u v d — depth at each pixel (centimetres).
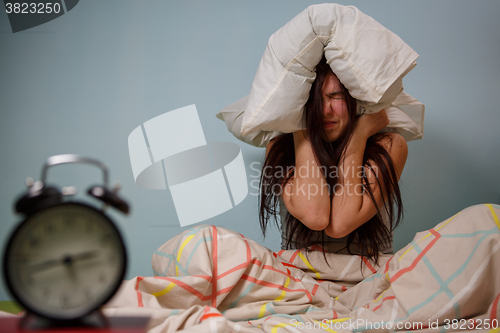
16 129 142
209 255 85
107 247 39
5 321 39
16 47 145
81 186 140
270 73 95
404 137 122
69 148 142
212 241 88
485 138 142
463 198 141
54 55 145
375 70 87
